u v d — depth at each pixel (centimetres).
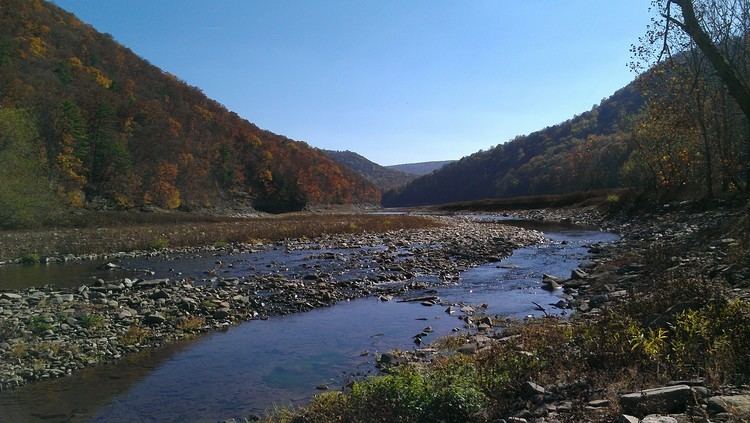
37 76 7919
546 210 6969
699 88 2025
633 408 463
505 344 828
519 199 8619
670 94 2134
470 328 1180
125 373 955
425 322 1276
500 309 1370
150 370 971
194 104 13612
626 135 8475
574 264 2103
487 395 587
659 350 598
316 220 5728
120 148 7631
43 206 4078
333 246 3020
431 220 5209
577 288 1548
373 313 1395
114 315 1314
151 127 9281
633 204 4188
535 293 1566
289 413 715
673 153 3091
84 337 1142
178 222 5319
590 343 681
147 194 7981
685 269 1184
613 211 4497
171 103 12338
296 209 13012
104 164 7488
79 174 6944
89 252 2862
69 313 1297
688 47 1139
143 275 2052
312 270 2092
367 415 571
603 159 9056
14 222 3816
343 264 2241
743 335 582
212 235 3506
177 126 11056
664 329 698
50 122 6494
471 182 17838
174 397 837
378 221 4766
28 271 2203
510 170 15350
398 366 881
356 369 943
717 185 3231
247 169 12975
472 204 9669
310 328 1254
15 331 1132
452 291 1655
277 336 1190
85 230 3906
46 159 5797
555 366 648
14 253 2703
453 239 3189
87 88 8906
